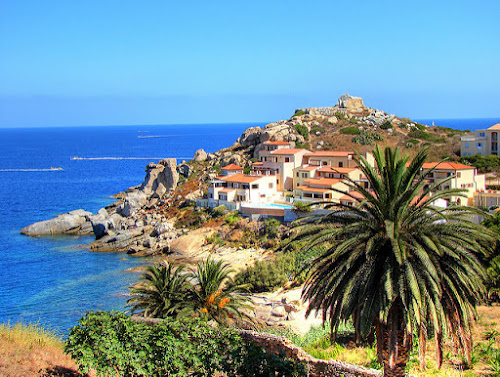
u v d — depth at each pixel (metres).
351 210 22.56
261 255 90.06
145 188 140.62
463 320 21.11
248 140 159.62
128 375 23.33
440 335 20.64
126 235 110.19
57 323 66.56
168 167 141.00
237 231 102.12
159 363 23.80
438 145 148.38
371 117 177.38
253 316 53.56
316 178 114.25
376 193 22.20
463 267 20.59
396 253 19.20
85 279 87.56
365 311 20.36
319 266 23.06
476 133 139.00
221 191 116.69
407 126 168.62
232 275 77.94
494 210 83.38
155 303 48.94
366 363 28.62
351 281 20.81
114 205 148.62
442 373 26.69
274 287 68.38
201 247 100.50
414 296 19.30
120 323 24.56
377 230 21.59
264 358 24.06
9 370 22.66
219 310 47.25
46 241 118.94
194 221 113.00
